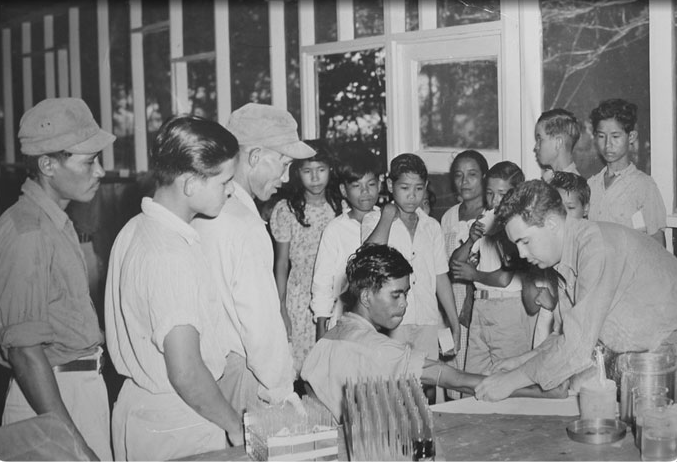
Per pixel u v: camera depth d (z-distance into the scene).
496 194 3.41
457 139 3.66
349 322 2.24
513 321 3.28
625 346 2.28
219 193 2.00
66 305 2.32
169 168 1.96
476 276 3.36
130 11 4.39
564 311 2.16
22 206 2.29
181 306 1.89
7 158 4.64
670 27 3.11
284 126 2.45
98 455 2.41
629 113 3.20
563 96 3.35
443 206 3.70
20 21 4.59
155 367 1.96
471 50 3.57
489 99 3.56
